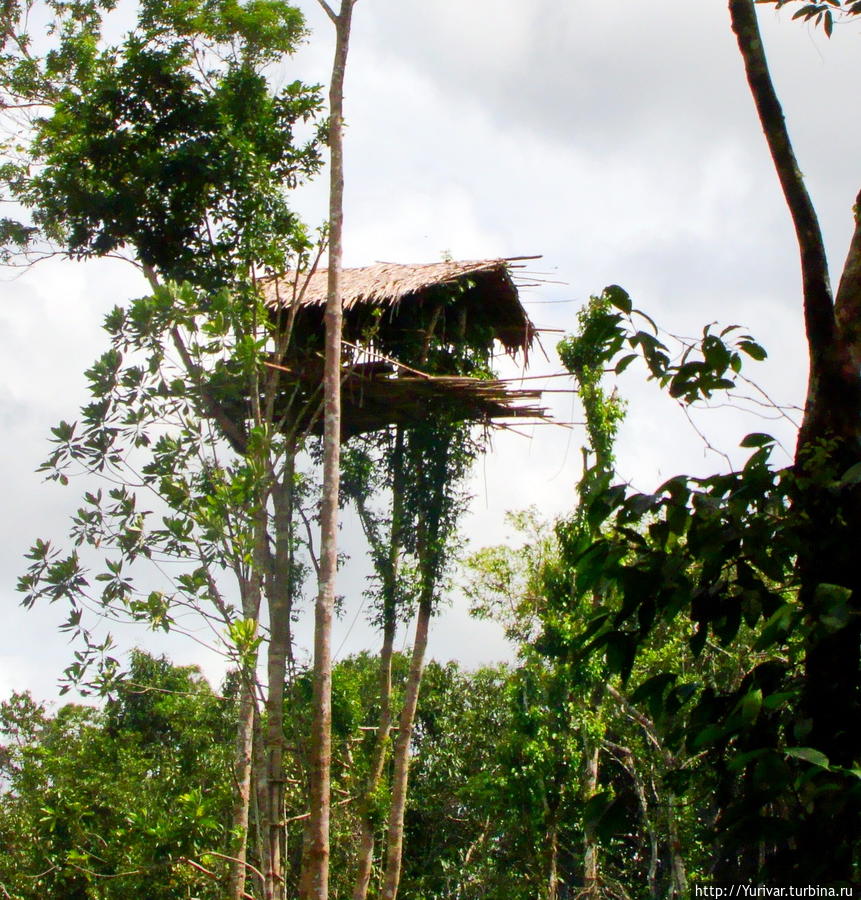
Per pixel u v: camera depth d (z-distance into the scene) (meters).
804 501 3.35
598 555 3.45
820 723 3.10
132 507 11.20
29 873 15.70
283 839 14.24
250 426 14.98
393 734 22.42
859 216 3.88
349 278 15.39
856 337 3.66
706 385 3.69
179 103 14.48
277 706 13.00
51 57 16.92
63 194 14.54
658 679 3.39
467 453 15.68
